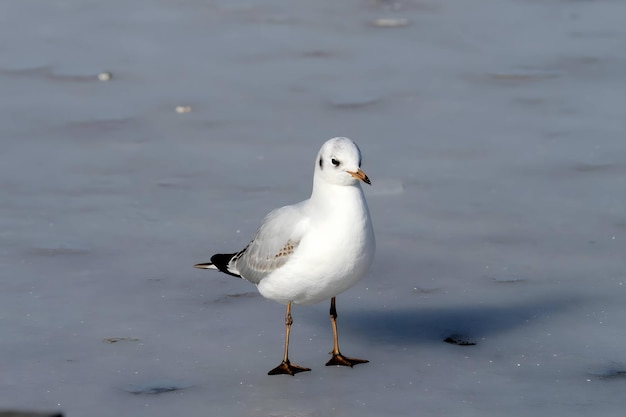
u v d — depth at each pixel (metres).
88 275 11.77
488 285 11.52
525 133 16.77
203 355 9.90
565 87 19.03
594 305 10.94
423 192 14.42
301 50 21.48
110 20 23.67
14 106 18.20
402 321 10.70
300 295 9.55
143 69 20.33
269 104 18.36
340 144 9.27
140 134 16.91
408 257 12.30
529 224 13.25
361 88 19.16
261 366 9.71
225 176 15.08
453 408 8.82
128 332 10.36
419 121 17.45
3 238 12.81
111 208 13.88
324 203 9.34
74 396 9.05
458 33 22.53
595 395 9.00
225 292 11.37
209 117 17.70
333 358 9.78
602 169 15.14
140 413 8.77
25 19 23.70
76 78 19.77
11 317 10.66
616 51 21.06
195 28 23.06
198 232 13.08
